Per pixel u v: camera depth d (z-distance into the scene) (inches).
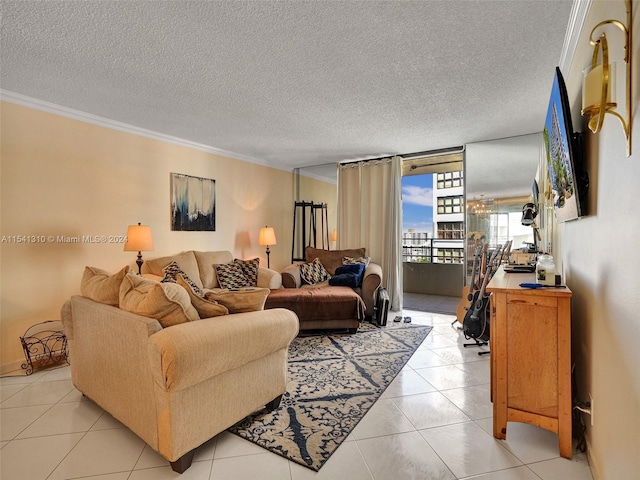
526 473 63.0
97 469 64.5
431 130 152.8
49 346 120.8
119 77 102.1
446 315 189.6
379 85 107.3
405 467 64.8
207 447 71.2
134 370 69.2
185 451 63.7
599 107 46.1
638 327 40.7
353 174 216.7
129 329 69.6
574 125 79.1
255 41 82.9
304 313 150.9
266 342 76.3
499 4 69.8
